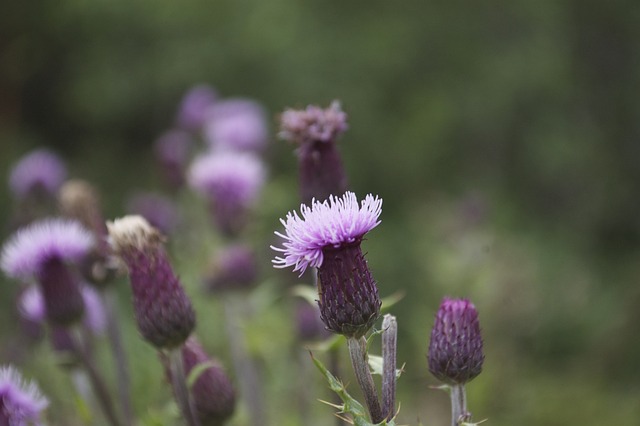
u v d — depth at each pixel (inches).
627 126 804.6
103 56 738.2
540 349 477.4
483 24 705.6
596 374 449.7
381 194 676.1
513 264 412.8
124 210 717.9
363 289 120.5
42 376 255.9
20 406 160.4
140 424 233.1
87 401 203.8
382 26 669.3
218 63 680.4
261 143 358.0
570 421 385.4
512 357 372.2
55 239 186.7
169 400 249.0
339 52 660.1
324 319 122.6
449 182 687.1
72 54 794.8
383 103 673.0
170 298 151.3
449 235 407.2
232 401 166.4
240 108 390.0
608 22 796.0
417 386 331.9
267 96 668.1
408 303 520.4
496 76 684.7
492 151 714.8
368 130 658.8
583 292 532.1
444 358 129.4
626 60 805.9
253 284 260.1
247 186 278.5
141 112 754.8
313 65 655.8
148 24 706.8
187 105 405.7
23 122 841.5
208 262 266.8
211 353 283.7
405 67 675.4
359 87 658.8
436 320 131.6
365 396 121.4
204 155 362.3
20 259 186.2
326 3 674.2
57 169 321.1
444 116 673.0
